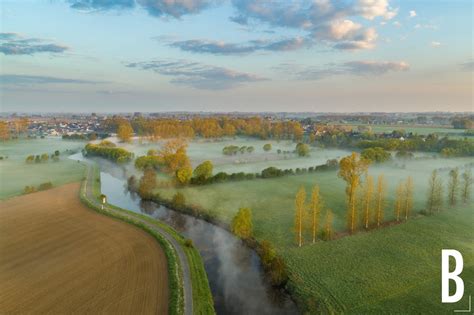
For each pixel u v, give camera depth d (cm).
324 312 3469
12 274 4056
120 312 3272
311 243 5169
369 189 5809
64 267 4231
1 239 5138
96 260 4422
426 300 3606
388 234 5472
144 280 3900
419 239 5253
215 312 3550
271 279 4203
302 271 4306
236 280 4356
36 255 4581
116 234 5356
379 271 4247
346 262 4512
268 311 3678
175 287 3706
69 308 3344
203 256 5038
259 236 5544
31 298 3538
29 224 5806
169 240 5147
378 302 3594
